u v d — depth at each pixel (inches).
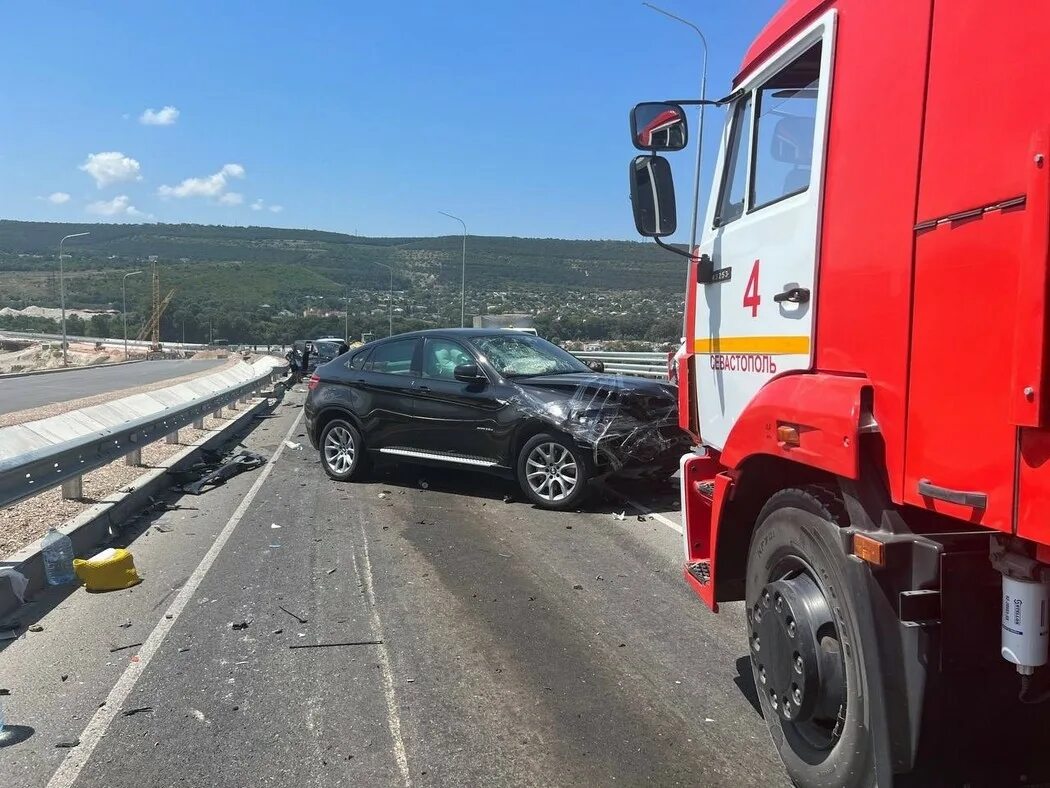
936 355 82.7
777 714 116.6
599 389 293.0
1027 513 70.1
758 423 117.3
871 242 95.5
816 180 109.0
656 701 146.3
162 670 159.6
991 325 74.6
